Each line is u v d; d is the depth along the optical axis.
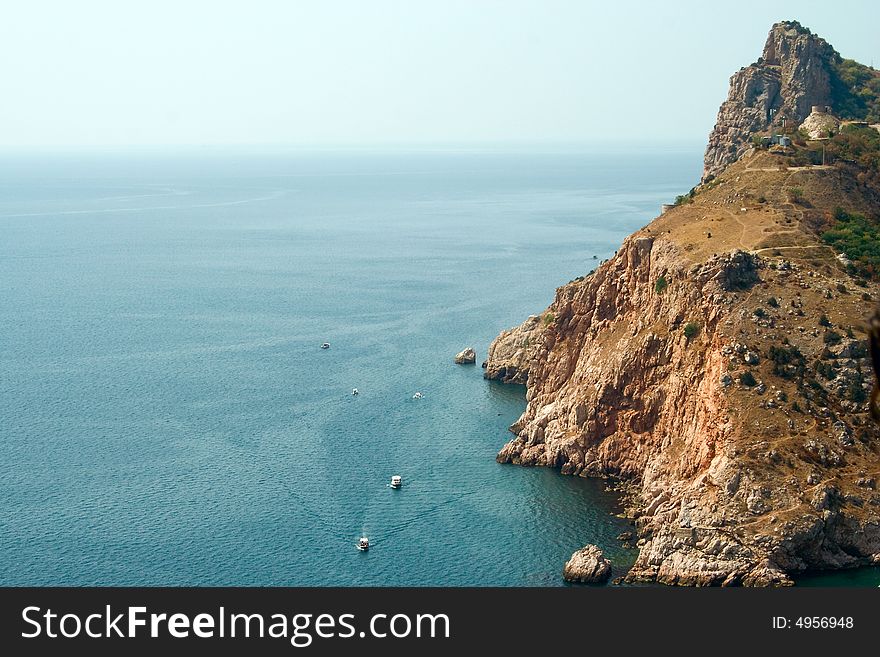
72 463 181.12
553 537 152.75
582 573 139.00
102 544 149.62
